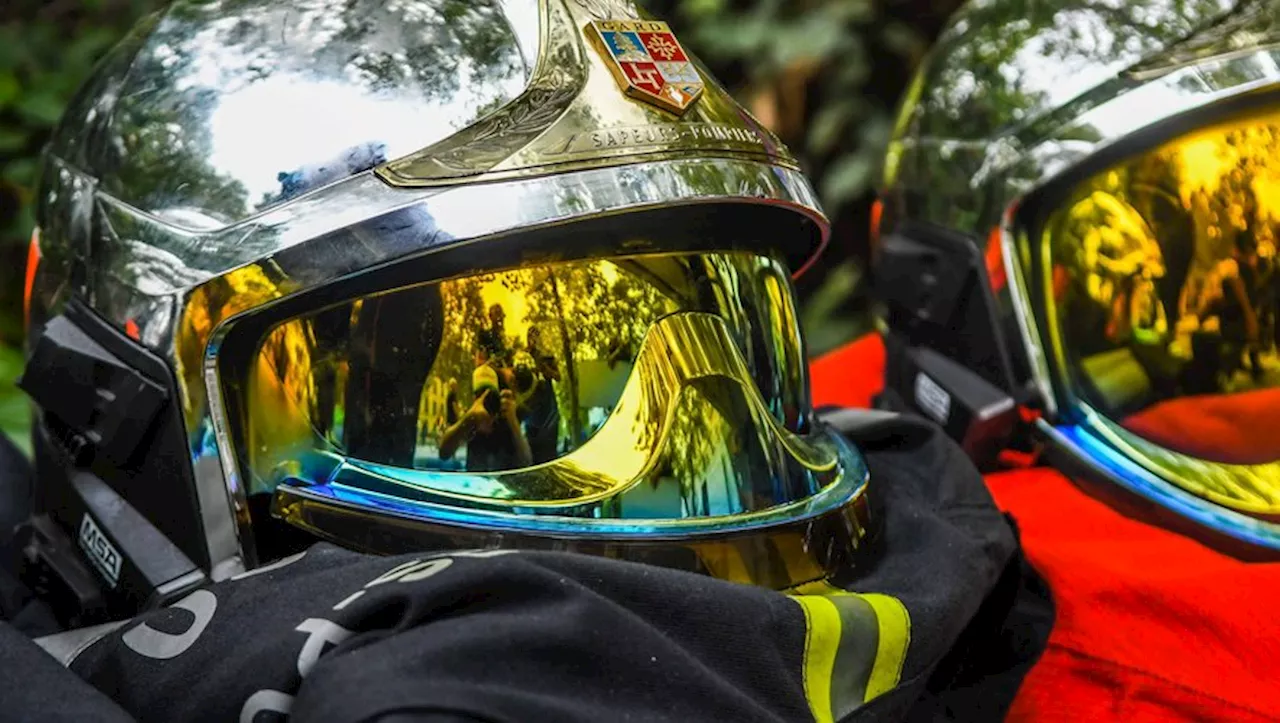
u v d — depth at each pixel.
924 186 1.10
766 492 0.72
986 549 0.81
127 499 0.72
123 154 0.72
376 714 0.51
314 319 0.67
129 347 0.69
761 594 0.64
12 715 0.57
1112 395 0.99
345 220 0.64
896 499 0.85
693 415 0.70
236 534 0.67
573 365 0.68
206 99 0.70
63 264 0.75
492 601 0.58
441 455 0.67
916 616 0.71
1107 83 0.95
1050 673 0.86
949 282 1.07
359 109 0.67
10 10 1.86
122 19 1.90
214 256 0.66
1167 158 0.93
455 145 0.66
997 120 1.02
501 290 0.67
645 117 0.69
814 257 0.86
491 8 0.71
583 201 0.65
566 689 0.56
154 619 0.64
